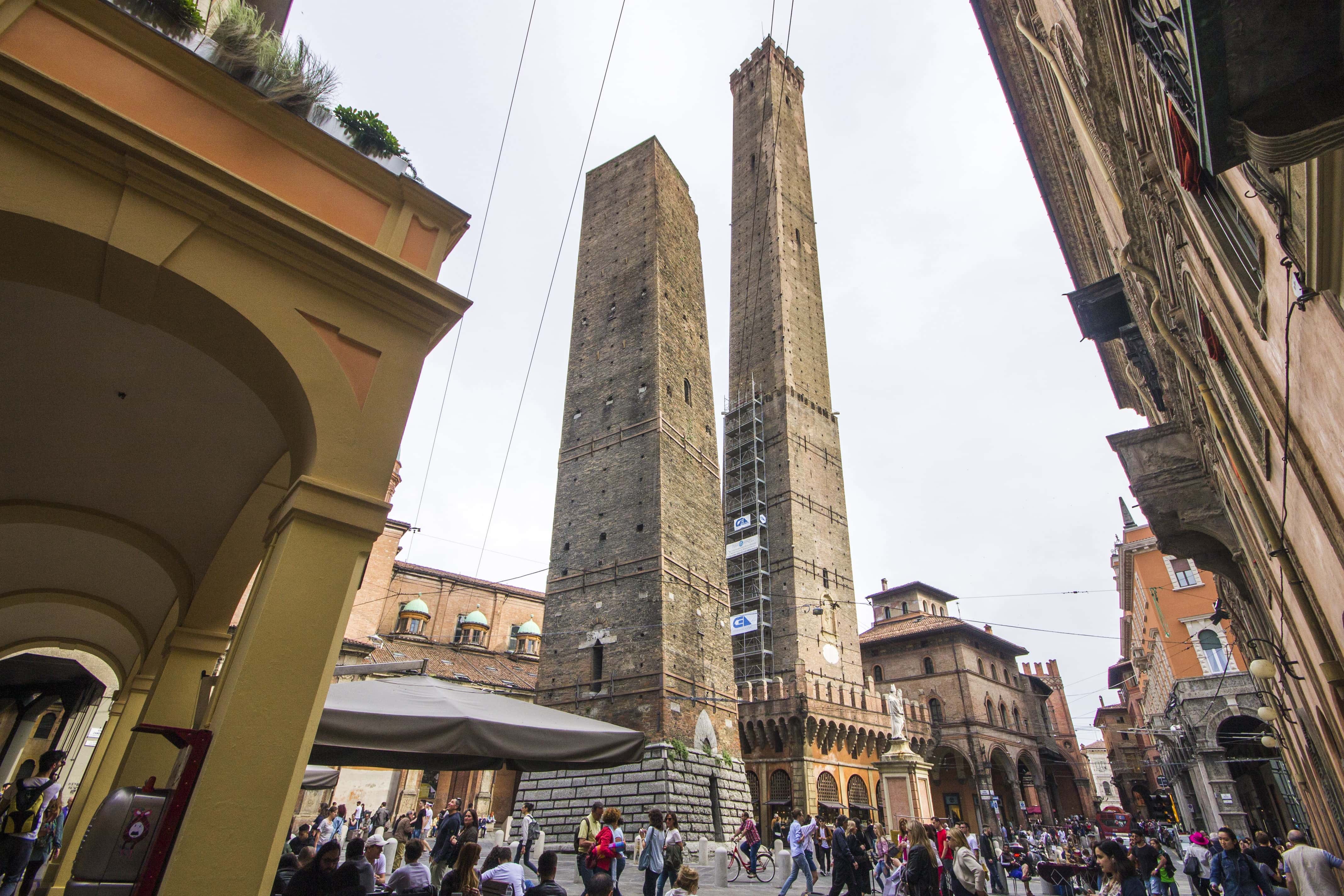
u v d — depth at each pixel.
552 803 25.58
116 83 4.96
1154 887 14.04
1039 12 10.72
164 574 8.77
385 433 5.36
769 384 56.31
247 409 6.35
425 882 7.36
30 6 4.75
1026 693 63.47
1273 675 15.82
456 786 37.31
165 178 4.80
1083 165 13.05
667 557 29.38
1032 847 27.98
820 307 63.94
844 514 54.53
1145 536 39.94
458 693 7.85
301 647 4.49
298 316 5.27
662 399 33.06
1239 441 8.34
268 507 7.45
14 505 7.44
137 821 4.03
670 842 11.97
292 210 5.30
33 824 8.23
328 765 7.90
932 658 56.97
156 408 6.41
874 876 17.72
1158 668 41.28
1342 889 8.88
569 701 28.39
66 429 6.65
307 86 5.90
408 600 48.09
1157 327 9.44
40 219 4.23
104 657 11.48
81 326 5.53
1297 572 7.79
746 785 29.22
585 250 41.97
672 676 26.91
